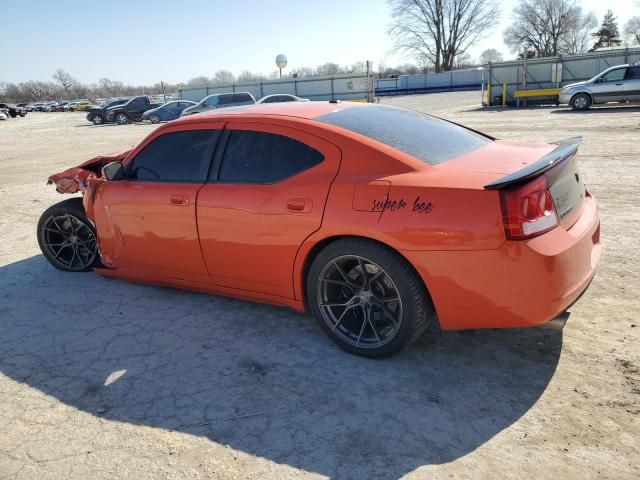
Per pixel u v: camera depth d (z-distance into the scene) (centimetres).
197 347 343
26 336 369
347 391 287
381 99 4556
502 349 319
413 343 332
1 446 256
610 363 295
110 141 2017
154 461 240
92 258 477
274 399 283
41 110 7381
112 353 340
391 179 286
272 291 345
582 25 7469
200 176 363
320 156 313
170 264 390
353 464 232
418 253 273
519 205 254
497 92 2639
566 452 232
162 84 4050
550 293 258
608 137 1178
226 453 244
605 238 496
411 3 6769
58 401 291
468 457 233
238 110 374
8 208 805
